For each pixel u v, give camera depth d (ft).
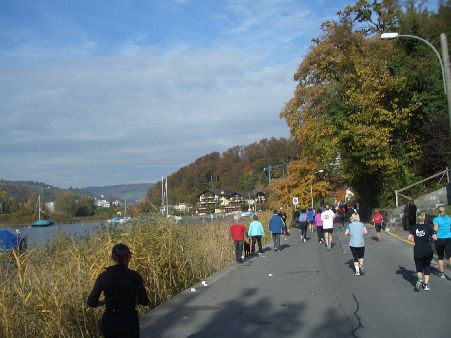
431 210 91.97
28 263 25.25
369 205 131.54
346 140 118.73
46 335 23.80
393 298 34.14
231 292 39.09
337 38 132.87
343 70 129.70
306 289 39.32
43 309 23.68
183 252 44.01
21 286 23.75
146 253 36.65
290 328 27.07
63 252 30.32
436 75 105.29
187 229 48.80
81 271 27.37
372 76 107.86
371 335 24.98
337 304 32.96
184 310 32.55
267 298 36.06
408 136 110.42
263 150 442.50
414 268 48.85
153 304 35.91
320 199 209.26
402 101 108.88
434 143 98.78
